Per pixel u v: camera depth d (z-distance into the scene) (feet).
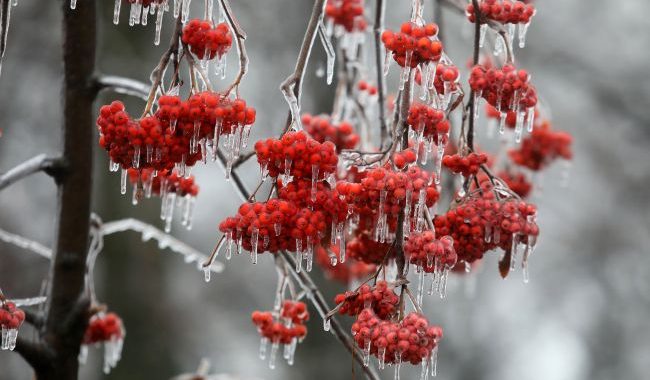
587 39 47.52
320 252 19.30
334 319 13.84
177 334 40.37
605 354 55.98
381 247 12.67
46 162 14.17
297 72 11.57
